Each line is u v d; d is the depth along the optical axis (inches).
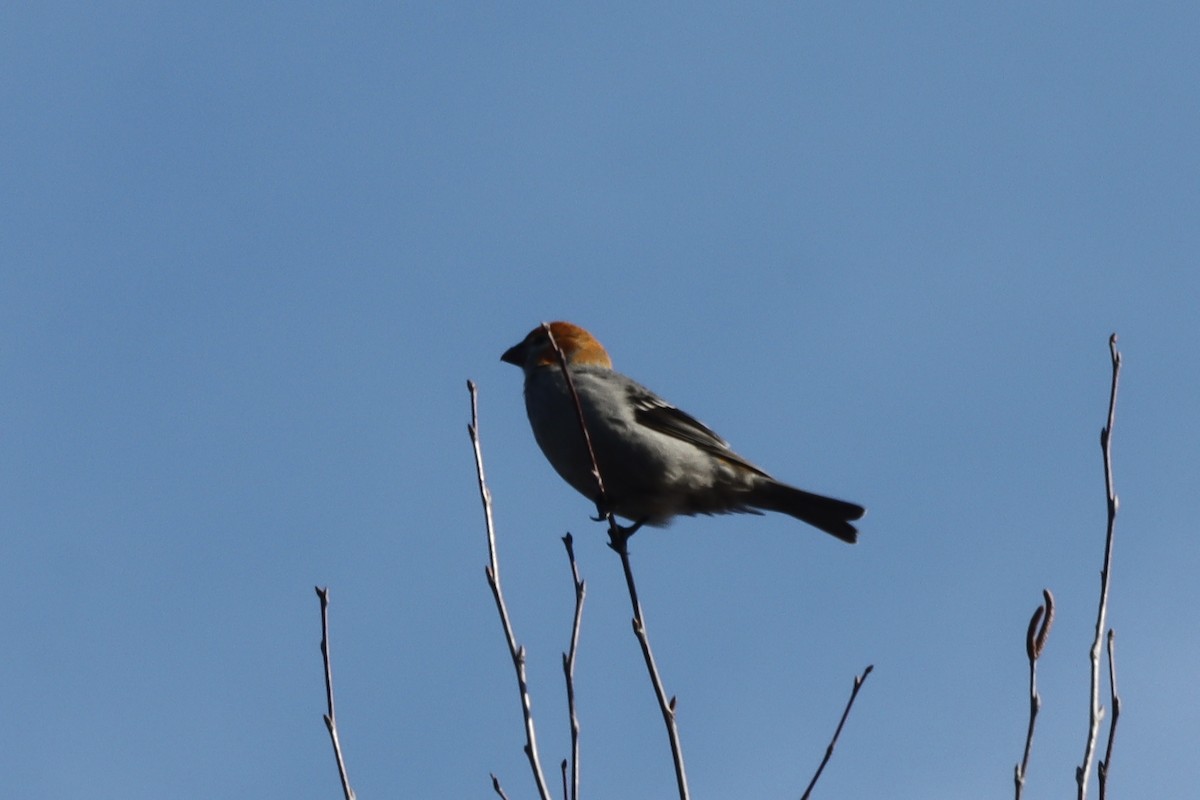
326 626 308.7
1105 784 271.0
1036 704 276.4
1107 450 296.7
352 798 291.7
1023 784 268.1
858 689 305.4
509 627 304.7
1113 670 283.1
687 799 289.7
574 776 290.5
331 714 299.7
